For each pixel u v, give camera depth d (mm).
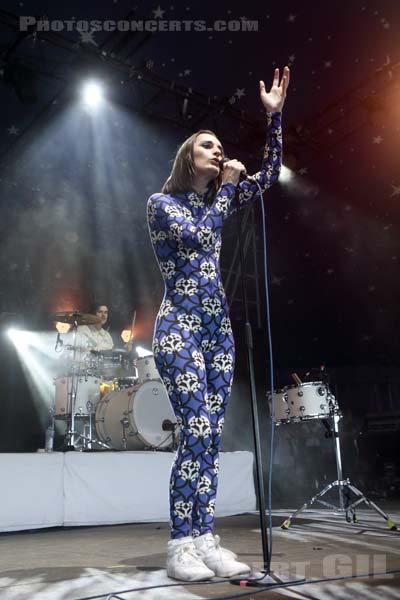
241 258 1780
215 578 1656
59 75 7047
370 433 7551
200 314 1799
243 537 2797
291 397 3887
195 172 1910
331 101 8055
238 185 1914
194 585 1575
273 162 2020
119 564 2051
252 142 8109
